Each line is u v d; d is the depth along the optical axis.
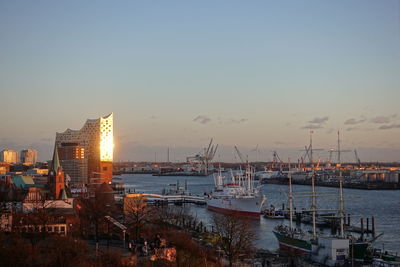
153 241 170.75
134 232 184.62
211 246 189.12
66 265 122.12
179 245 161.62
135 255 138.12
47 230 165.12
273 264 167.88
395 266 162.62
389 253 191.12
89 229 188.50
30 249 127.19
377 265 167.75
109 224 187.88
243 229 189.50
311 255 179.38
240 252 177.62
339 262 167.62
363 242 182.12
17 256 120.12
